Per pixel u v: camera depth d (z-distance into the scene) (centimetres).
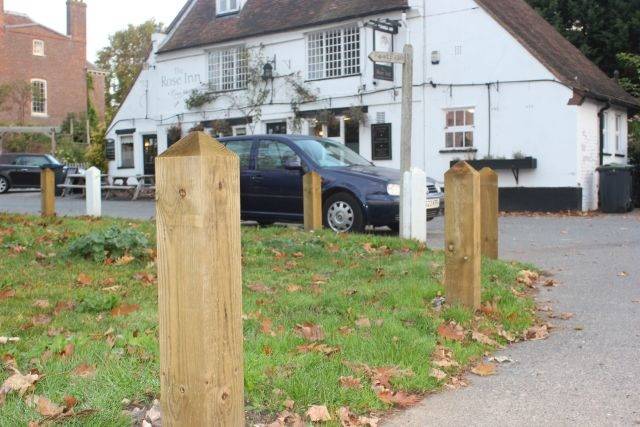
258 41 2238
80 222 998
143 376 343
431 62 1855
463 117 1827
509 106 1747
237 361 247
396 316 496
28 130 3438
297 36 2133
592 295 634
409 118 907
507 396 369
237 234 245
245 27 2300
